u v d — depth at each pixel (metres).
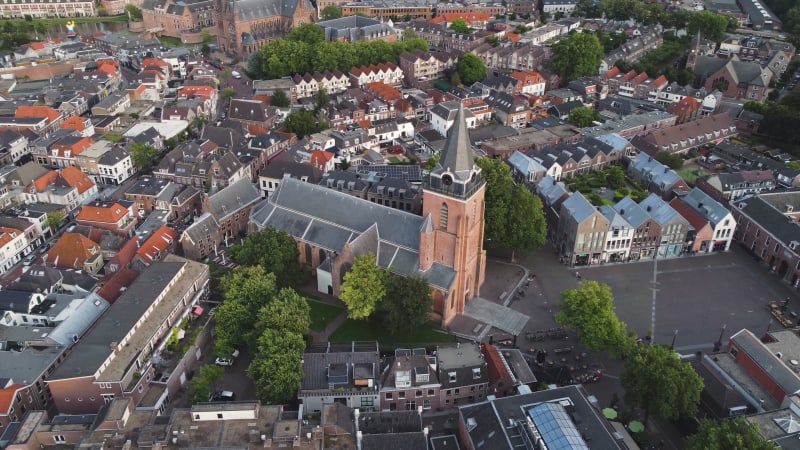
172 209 180.12
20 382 114.19
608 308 125.25
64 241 157.12
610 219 157.75
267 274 134.75
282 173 189.50
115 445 95.12
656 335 135.38
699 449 94.69
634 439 109.00
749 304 146.12
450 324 137.38
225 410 100.00
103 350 114.38
